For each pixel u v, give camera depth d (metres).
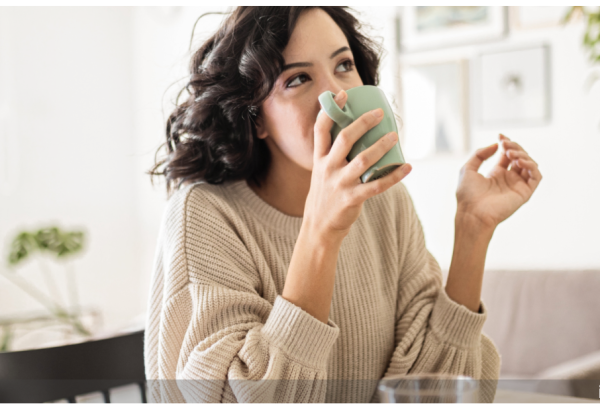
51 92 3.47
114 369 0.82
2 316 3.13
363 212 0.84
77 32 3.59
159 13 3.61
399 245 0.87
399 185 0.91
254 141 0.76
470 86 2.64
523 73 2.52
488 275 2.21
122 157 3.78
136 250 3.83
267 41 0.65
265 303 0.68
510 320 2.09
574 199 2.43
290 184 0.78
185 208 0.72
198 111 0.76
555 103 2.46
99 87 3.69
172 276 0.68
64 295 3.43
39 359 0.77
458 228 0.76
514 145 0.78
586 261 2.40
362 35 0.84
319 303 0.60
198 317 0.64
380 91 0.55
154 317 0.72
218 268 0.68
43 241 2.76
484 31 2.59
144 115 3.78
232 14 0.76
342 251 0.78
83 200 3.59
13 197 3.29
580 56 2.40
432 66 2.71
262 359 0.59
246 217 0.77
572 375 1.45
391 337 0.80
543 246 2.49
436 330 0.75
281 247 0.76
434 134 2.71
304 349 0.58
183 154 0.79
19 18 3.34
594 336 1.94
